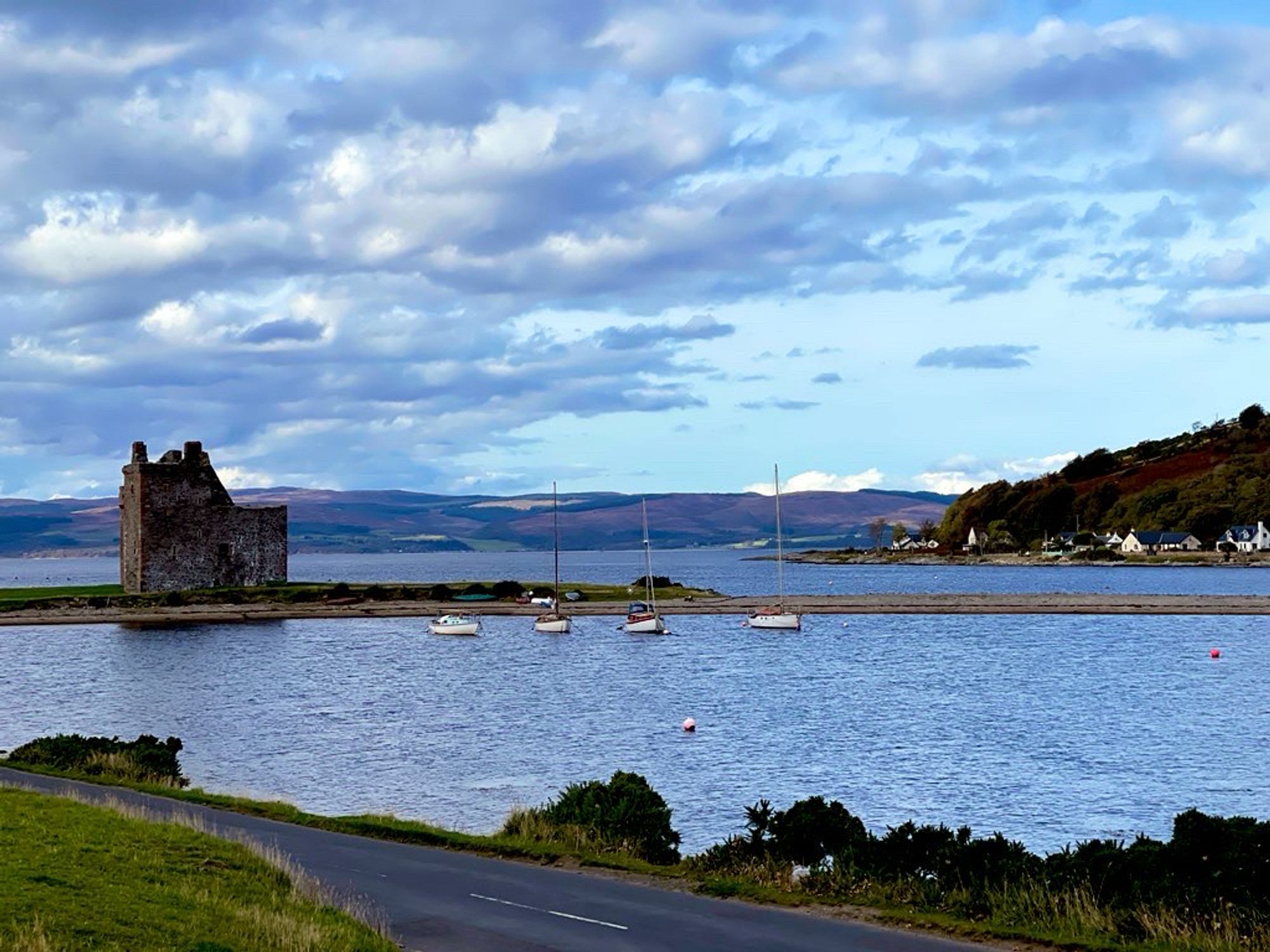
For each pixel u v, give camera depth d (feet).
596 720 279.90
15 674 383.45
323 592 639.35
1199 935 81.61
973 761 221.87
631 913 92.12
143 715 292.81
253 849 102.42
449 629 526.57
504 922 88.99
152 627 551.59
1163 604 627.05
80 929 71.26
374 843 123.03
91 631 534.78
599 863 111.14
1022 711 294.46
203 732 264.52
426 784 197.98
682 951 80.69
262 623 572.92
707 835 160.86
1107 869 90.38
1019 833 165.17
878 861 101.04
